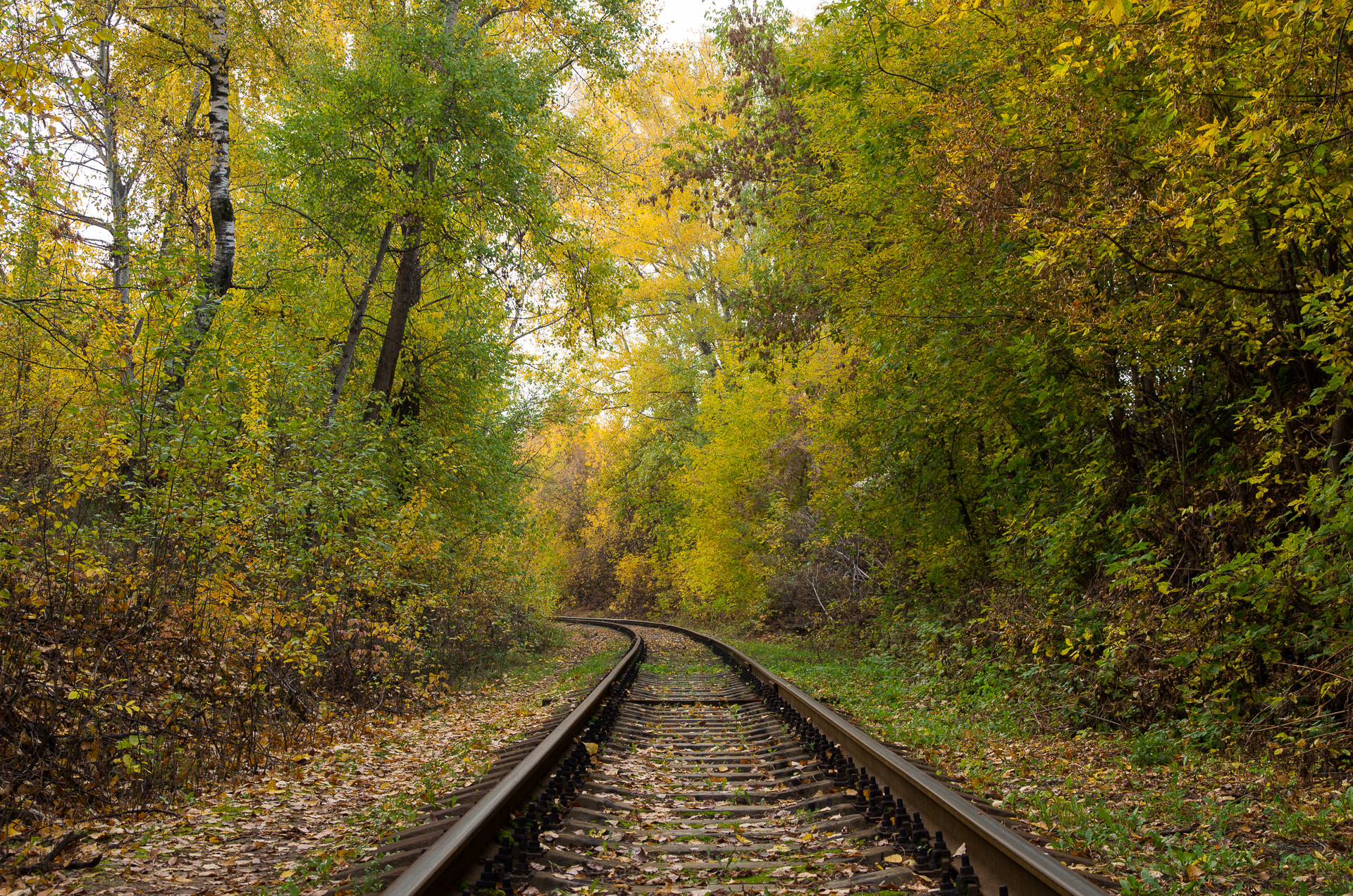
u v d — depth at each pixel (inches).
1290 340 283.1
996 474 525.3
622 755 293.1
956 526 576.1
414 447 636.1
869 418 582.9
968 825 153.6
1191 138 240.7
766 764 268.5
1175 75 244.7
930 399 494.0
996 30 358.0
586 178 812.0
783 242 586.6
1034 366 375.6
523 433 901.8
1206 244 272.8
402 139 563.5
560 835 180.2
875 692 483.5
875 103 429.7
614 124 904.3
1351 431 281.3
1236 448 342.0
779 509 952.3
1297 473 298.8
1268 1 202.2
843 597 841.5
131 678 272.2
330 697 408.2
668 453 1424.7
